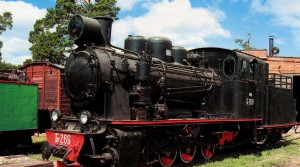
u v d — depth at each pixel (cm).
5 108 1123
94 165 823
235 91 1126
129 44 923
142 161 845
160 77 894
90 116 766
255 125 1246
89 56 786
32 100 1210
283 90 1543
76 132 758
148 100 835
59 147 757
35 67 1540
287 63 2742
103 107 787
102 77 770
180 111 1008
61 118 845
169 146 940
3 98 1118
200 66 1141
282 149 1391
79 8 2931
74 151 738
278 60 2769
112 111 790
